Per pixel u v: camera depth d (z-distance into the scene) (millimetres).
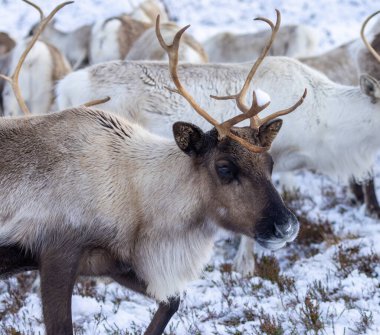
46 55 34125
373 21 58281
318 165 24766
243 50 42406
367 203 27656
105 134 17266
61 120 17266
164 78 24031
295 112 23969
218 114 23875
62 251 16453
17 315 20422
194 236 17156
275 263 23141
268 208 15875
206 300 20859
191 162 16828
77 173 16609
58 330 16328
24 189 16516
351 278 21188
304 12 62219
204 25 60062
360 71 34062
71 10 61969
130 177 17016
